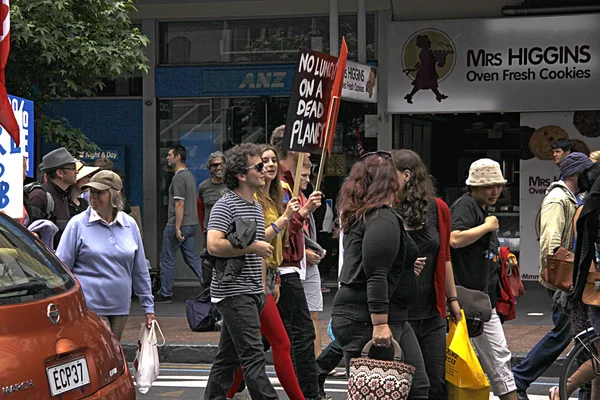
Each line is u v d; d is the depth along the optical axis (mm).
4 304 5621
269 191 9781
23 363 5523
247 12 20141
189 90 20516
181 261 21000
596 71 19172
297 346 9914
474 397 8211
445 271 8289
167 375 12641
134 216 19391
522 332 14781
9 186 10648
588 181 9922
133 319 16438
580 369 9203
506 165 19984
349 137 20141
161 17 20375
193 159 20703
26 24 15219
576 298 8742
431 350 8234
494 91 19547
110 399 6273
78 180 12156
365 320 7695
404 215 8039
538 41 19344
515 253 20047
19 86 16688
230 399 9727
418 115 20188
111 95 20719
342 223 7777
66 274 6613
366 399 7406
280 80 20219
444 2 19625
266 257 8711
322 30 20078
